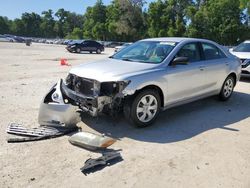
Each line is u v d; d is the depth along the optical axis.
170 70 6.25
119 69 5.86
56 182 3.96
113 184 3.94
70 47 34.38
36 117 6.39
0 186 3.84
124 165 4.42
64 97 6.01
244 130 5.98
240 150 5.02
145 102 5.89
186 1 74.19
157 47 6.79
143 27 86.50
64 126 5.62
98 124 6.05
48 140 5.23
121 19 86.88
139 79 5.68
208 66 7.19
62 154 4.72
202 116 6.81
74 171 4.24
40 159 4.54
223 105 7.81
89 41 35.22
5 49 35.44
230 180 4.10
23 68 15.19
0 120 6.16
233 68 8.03
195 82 6.86
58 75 12.61
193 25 66.12
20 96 8.27
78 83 5.87
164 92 6.16
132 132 5.70
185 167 4.41
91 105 5.52
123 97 5.53
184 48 6.80
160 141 5.31
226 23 62.75
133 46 7.26
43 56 25.38
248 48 12.17
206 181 4.05
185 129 5.95
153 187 3.89
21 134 5.40
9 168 4.27
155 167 4.39
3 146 4.94
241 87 10.34
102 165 4.39
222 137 5.57
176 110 7.23
